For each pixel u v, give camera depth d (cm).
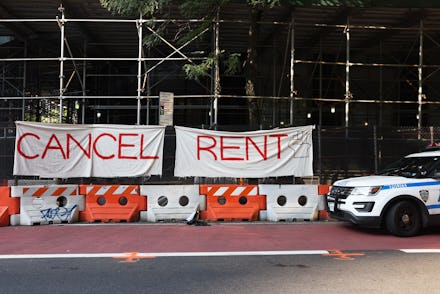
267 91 1859
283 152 1109
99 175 1062
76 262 661
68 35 1659
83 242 804
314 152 1273
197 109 1880
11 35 1702
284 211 1052
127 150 1071
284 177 1188
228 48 1817
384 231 921
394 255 709
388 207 865
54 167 1041
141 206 1045
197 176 1090
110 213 1025
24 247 763
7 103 1889
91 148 1063
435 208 873
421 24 1425
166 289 537
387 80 1958
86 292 526
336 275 596
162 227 965
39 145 1034
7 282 565
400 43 1769
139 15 1342
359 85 1970
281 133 1111
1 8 1382
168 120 1127
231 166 1094
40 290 534
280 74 1866
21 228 948
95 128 1066
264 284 556
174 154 1177
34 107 1988
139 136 1074
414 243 803
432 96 1959
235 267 636
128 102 1994
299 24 1406
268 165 1103
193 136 1090
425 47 1805
